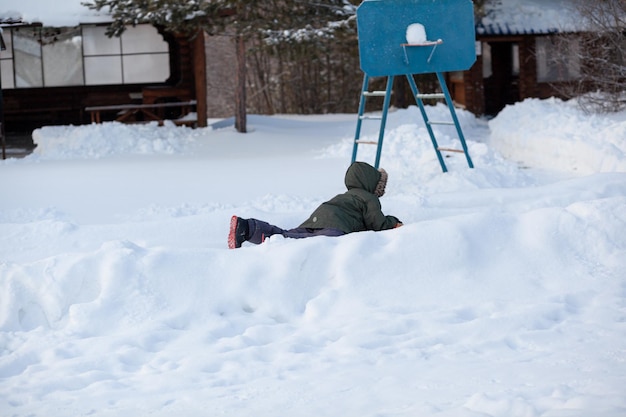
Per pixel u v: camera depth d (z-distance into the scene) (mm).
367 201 10719
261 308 8578
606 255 9258
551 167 19734
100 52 34938
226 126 33719
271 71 61719
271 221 11805
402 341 7512
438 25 16250
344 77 58500
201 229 11703
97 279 8625
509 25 37375
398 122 30828
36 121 36594
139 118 35094
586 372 6352
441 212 12195
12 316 8398
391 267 8891
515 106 28719
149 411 5992
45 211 15078
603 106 25359
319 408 5895
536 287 8820
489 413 5492
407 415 5578
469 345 7312
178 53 34844
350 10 29516
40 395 6465
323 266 8906
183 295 8516
